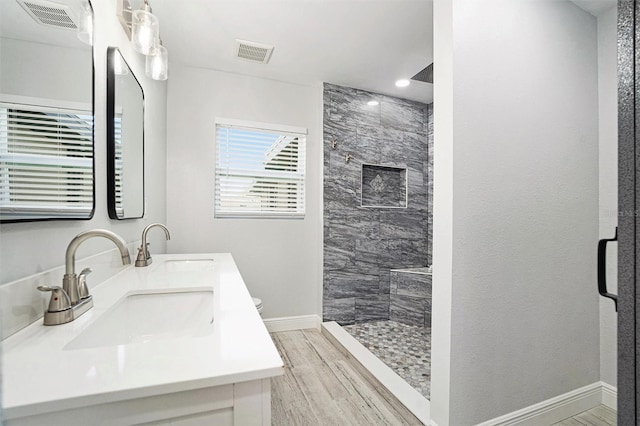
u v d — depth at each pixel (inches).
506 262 58.9
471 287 55.5
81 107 40.4
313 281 120.0
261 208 113.0
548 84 63.6
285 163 115.8
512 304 59.6
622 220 20.7
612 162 69.0
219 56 96.0
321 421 62.7
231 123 107.0
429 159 135.0
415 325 119.4
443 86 55.6
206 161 104.7
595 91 70.5
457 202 54.1
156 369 21.4
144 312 43.1
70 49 37.5
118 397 18.9
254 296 111.8
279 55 95.1
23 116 28.9
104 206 49.9
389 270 127.4
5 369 21.0
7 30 26.7
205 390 21.2
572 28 67.0
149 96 80.0
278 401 69.6
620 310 20.6
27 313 29.0
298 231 117.6
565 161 65.7
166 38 85.8
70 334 27.7
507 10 58.8
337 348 99.5
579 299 67.7
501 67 58.0
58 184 35.0
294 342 104.7
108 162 51.1
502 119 58.2
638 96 19.9
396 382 74.9
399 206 134.3
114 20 54.6
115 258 53.2
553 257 64.3
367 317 123.2
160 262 67.2
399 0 69.7
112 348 24.8
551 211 64.1
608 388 69.4
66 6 36.7
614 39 68.3
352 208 120.7
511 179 59.3
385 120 126.6
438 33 56.7
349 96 119.8
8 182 26.7
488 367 57.1
